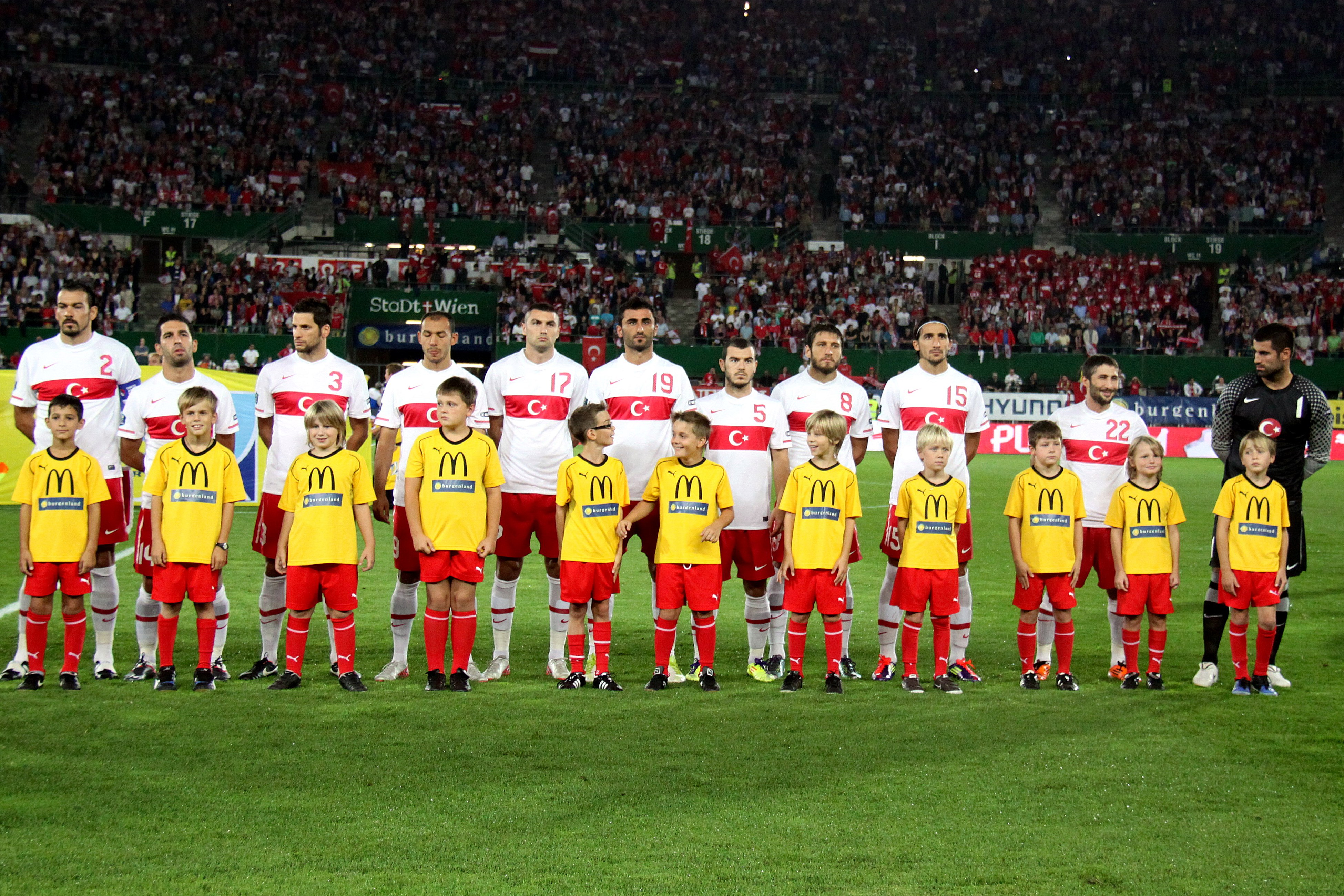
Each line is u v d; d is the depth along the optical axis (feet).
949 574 21.35
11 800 14.61
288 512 21.01
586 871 12.57
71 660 20.84
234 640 25.22
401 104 129.70
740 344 22.90
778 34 150.51
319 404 20.98
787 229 119.44
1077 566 22.09
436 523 21.09
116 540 22.94
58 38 127.13
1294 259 117.60
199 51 134.51
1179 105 139.03
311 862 12.76
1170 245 118.52
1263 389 23.00
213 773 15.74
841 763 16.48
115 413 23.53
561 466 21.52
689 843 13.42
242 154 117.60
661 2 151.12
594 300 106.93
